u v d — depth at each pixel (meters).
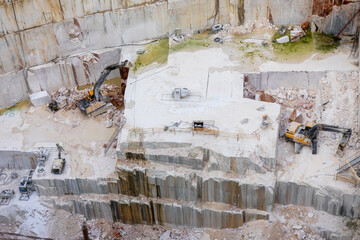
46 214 43.72
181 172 40.94
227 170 40.41
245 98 44.28
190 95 44.75
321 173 39.91
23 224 43.56
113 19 50.53
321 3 48.88
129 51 50.78
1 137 46.88
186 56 49.31
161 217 43.25
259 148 39.91
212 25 52.47
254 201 40.66
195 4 50.97
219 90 45.16
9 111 49.47
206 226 42.75
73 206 43.88
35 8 47.50
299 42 49.69
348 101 44.25
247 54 48.88
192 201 42.16
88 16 49.81
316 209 40.47
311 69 46.38
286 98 46.47
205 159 40.91
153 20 51.31
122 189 43.09
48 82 50.88
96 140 46.12
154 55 49.84
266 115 41.78
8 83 49.03
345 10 48.06
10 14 46.59
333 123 43.50
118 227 44.00
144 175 41.50
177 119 42.66
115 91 50.88
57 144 44.47
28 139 46.59
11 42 47.78
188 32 52.28
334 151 41.25
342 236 39.16
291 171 40.34
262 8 51.09
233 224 41.81
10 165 46.78
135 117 43.19
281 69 46.66
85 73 51.84
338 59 47.25
